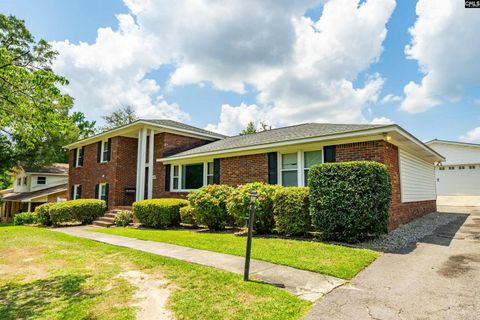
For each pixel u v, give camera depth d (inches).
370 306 135.4
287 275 180.7
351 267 192.9
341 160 346.0
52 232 418.3
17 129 301.7
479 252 234.5
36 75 276.7
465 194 855.7
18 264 227.8
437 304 136.8
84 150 741.3
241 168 453.7
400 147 384.8
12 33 755.4
